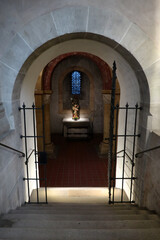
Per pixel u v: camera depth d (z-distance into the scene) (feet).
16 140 12.59
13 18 11.26
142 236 8.00
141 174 13.34
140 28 11.41
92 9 11.19
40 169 28.35
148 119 12.17
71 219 10.39
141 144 13.21
